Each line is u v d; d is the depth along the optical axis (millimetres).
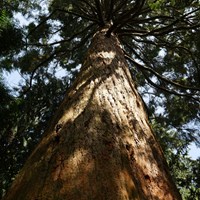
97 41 5285
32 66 9648
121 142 2453
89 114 2723
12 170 8375
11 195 2004
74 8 9461
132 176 2131
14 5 7188
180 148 8117
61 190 1795
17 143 8578
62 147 2270
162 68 9578
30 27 9500
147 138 2850
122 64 4527
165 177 2482
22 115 8578
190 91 9156
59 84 9578
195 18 7191
